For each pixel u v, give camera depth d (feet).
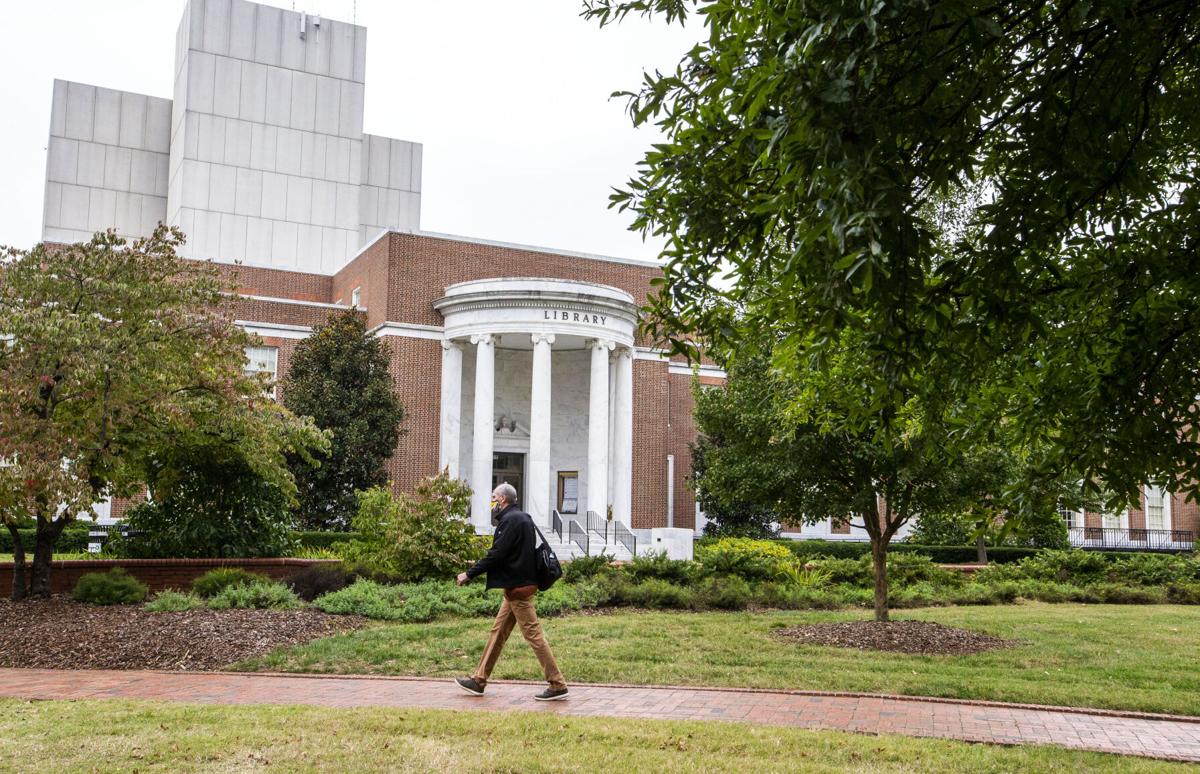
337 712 28.58
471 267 132.05
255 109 190.08
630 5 24.22
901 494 48.98
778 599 65.62
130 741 24.79
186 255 181.37
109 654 42.34
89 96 196.54
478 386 119.75
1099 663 41.55
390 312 125.70
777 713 30.17
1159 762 24.16
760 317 24.70
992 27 16.22
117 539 69.92
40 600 55.16
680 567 68.54
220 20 188.55
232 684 36.04
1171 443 23.66
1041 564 86.84
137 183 198.90
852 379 27.48
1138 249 23.88
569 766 22.54
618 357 129.80
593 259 141.38
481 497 118.11
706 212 21.31
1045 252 23.30
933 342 20.04
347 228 196.03
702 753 24.17
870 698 33.04
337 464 99.50
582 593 61.05
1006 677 37.63
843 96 16.08
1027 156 19.80
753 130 18.75
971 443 28.63
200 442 61.57
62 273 52.90
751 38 20.13
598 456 120.37
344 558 67.05
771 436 50.93
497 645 32.81
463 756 23.36
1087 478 24.66
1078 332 24.88
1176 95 21.94
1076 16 17.47
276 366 128.57
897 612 63.98
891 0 15.89
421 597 53.88
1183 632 53.88
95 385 51.06
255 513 70.69
